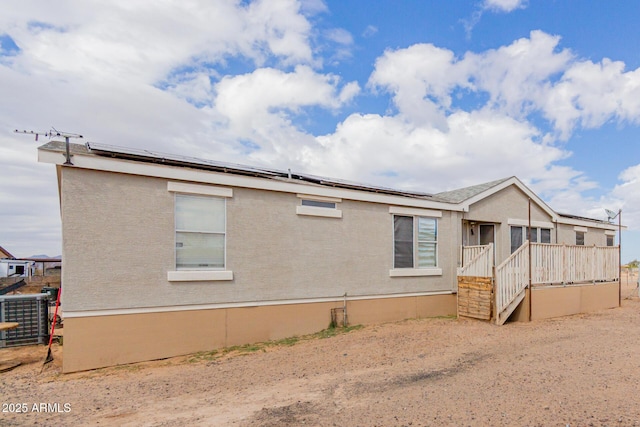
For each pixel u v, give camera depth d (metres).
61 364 7.71
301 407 5.11
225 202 8.91
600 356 7.13
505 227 14.49
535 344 8.24
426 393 5.43
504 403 4.95
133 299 7.71
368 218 11.23
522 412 4.64
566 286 12.80
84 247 7.31
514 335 9.23
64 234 7.16
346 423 4.52
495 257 14.31
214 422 4.70
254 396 5.64
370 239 11.23
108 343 7.45
